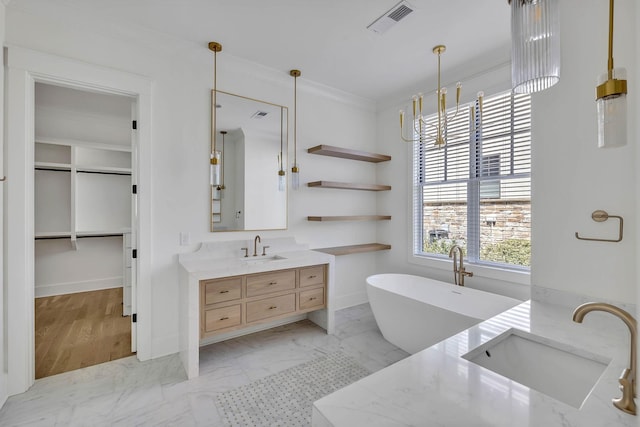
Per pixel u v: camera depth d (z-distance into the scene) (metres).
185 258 2.62
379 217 3.77
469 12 2.12
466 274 2.86
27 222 2.00
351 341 2.79
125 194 4.63
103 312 3.51
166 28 2.32
